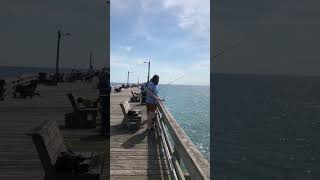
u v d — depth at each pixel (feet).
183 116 157.07
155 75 35.65
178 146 18.57
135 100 76.33
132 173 22.07
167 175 21.71
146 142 31.37
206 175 11.48
